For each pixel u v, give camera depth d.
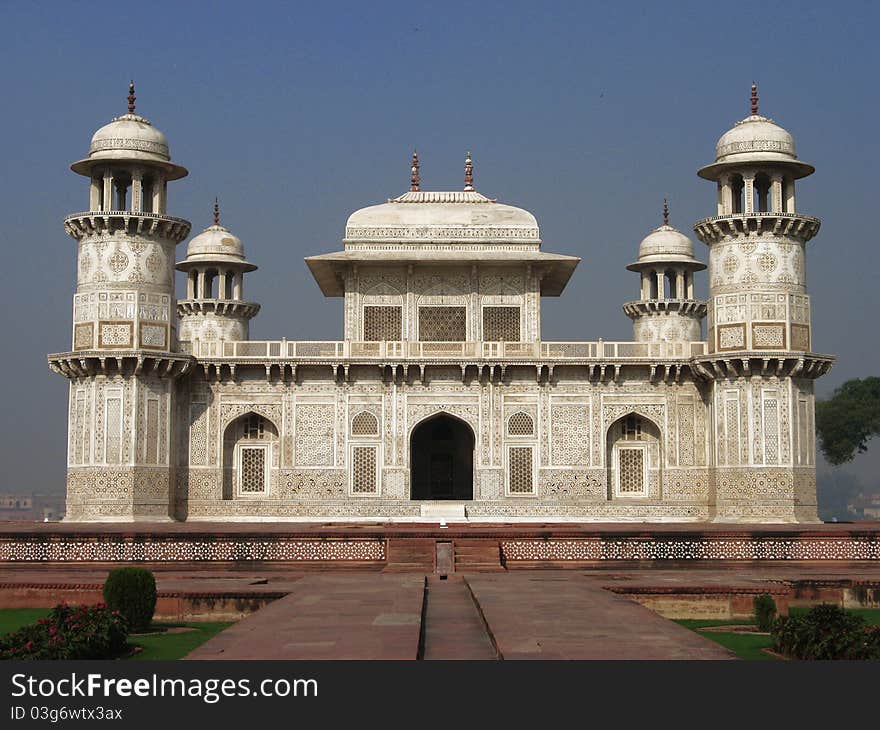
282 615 13.48
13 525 31.91
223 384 34.31
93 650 12.26
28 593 17.42
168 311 32.69
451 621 14.23
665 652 10.75
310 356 34.09
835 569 20.94
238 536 21.20
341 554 21.17
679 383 34.47
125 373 31.98
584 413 34.44
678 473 34.25
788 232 32.28
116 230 32.25
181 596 16.16
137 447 31.86
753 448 31.98
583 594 15.81
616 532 21.23
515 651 10.81
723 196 32.88
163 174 33.00
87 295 32.31
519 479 34.25
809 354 31.91
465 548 21.06
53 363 32.44
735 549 21.27
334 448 34.19
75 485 32.19
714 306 32.88
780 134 32.19
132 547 21.30
